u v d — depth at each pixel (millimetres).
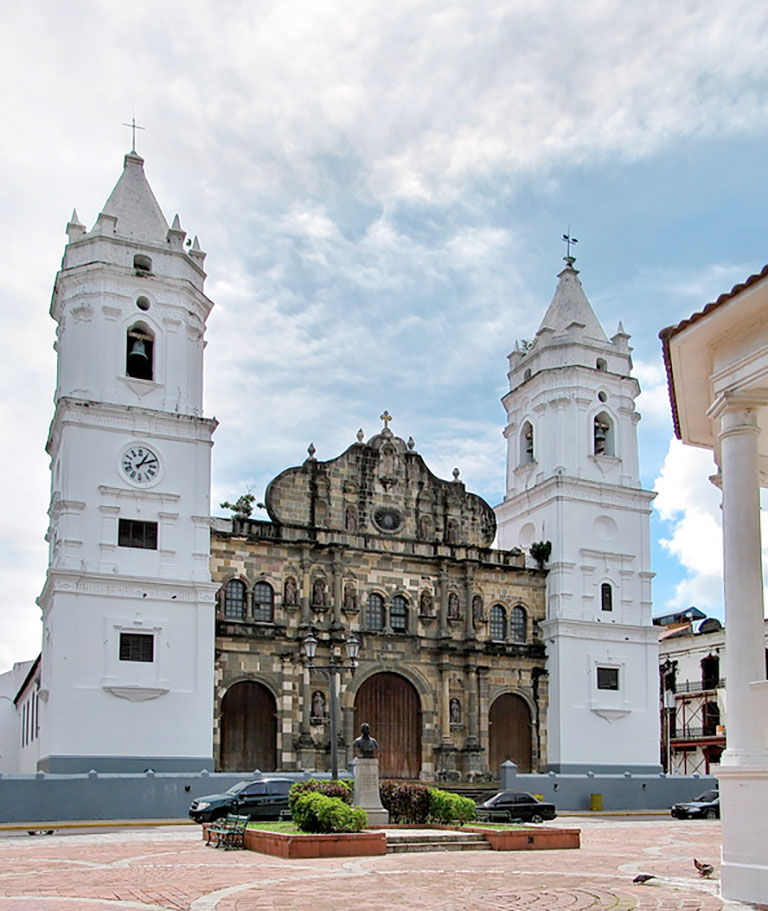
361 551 62688
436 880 23203
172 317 58375
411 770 62125
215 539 58875
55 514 55156
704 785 62281
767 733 18844
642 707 67250
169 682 53812
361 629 61781
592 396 70000
